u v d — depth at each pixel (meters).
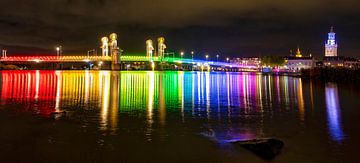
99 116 31.42
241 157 18.48
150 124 27.66
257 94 57.03
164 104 41.06
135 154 19.30
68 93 55.28
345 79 106.38
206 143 21.45
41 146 20.67
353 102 44.59
